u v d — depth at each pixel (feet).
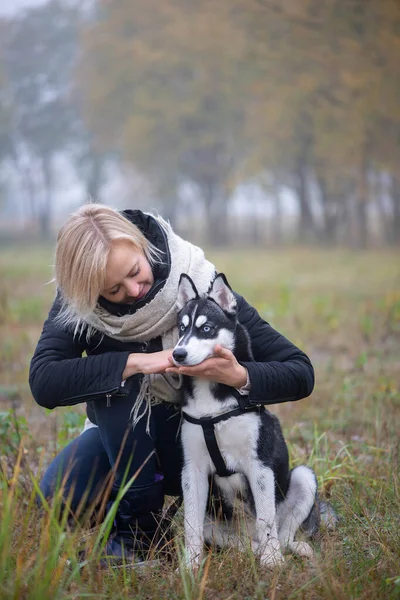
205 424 14.34
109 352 14.08
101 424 14.26
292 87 127.13
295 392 14.64
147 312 14.06
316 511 15.31
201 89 167.53
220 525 15.48
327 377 29.73
